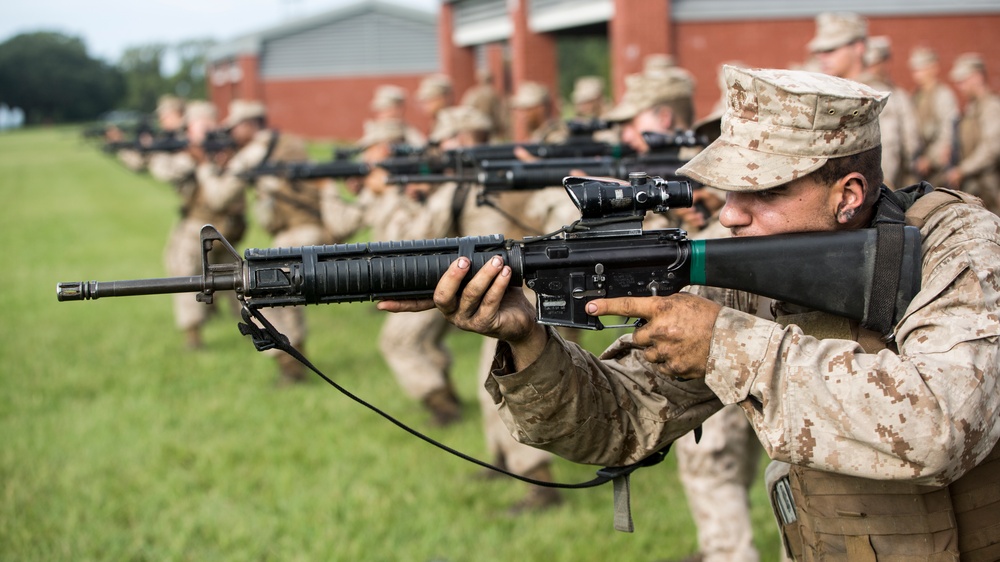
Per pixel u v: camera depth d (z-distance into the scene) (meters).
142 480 5.69
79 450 6.23
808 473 2.24
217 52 43.47
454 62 23.48
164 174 14.39
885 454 1.86
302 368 7.68
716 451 3.76
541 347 2.25
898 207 2.18
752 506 4.94
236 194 8.91
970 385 1.87
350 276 2.16
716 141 2.13
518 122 16.06
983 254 2.01
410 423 6.59
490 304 2.14
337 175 8.02
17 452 6.20
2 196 26.72
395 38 40.34
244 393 7.46
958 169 10.08
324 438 6.28
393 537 4.79
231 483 5.58
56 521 5.10
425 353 6.50
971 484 2.12
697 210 3.74
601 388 2.40
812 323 2.22
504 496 5.30
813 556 2.29
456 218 5.61
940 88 10.20
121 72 112.19
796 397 1.91
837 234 2.09
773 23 14.07
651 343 2.08
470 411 6.80
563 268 2.18
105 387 7.82
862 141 2.02
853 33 6.13
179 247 9.09
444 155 6.25
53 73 105.50
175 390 7.64
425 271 2.17
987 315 1.94
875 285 2.06
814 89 1.96
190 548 4.80
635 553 4.50
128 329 9.96
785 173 2.01
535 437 2.36
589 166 4.33
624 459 2.46
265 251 2.18
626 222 2.20
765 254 2.10
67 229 18.95
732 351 1.97
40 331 9.96
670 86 4.93
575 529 4.82
